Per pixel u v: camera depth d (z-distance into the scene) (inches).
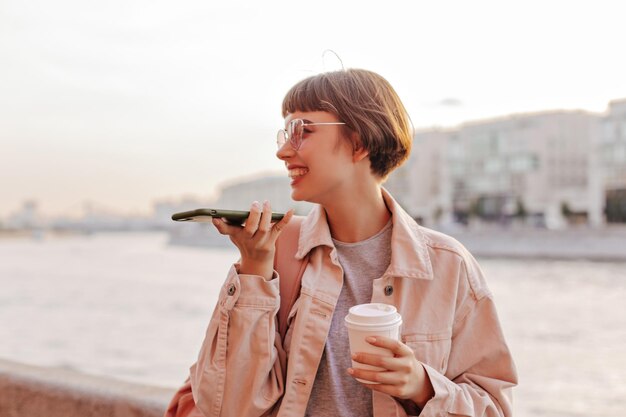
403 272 59.7
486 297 61.8
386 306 52.6
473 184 3090.6
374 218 64.0
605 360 557.9
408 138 63.0
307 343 60.2
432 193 3277.6
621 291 1159.0
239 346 58.8
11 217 7003.0
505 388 60.7
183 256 3228.3
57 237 7224.4
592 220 2561.5
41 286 1690.5
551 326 792.3
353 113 58.9
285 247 65.8
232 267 60.2
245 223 56.6
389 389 50.2
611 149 2500.0
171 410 66.2
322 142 59.3
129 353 729.6
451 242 62.8
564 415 370.9
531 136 2947.8
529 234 1966.0
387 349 49.7
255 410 59.2
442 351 59.1
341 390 60.0
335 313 62.0
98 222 7406.5
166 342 812.6
